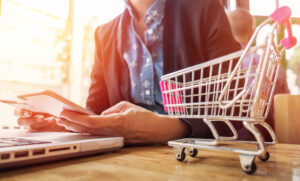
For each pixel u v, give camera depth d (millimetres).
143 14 1240
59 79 2246
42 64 2104
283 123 979
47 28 2135
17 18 1902
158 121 743
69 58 2316
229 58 450
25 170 376
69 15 2316
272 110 1229
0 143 395
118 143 576
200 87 503
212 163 467
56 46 2217
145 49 1137
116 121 637
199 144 498
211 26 1060
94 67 1465
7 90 1864
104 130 637
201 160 500
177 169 404
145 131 708
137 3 1235
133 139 716
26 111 861
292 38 434
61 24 2256
